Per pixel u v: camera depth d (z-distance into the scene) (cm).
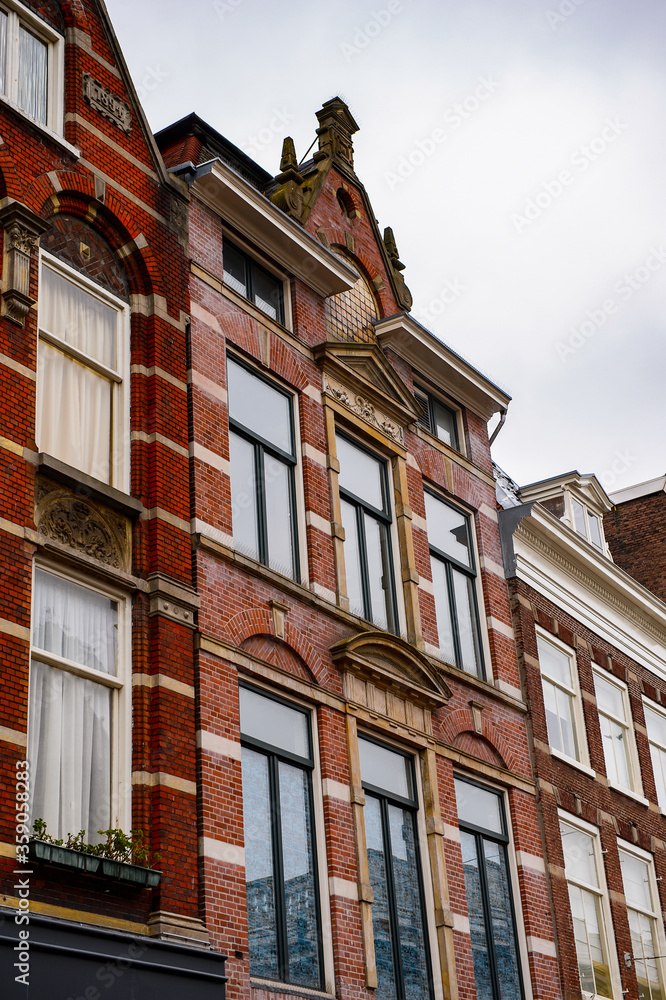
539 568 2186
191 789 1316
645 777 2312
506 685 1977
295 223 1775
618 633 2408
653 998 2061
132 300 1505
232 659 1438
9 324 1301
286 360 1738
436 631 1856
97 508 1345
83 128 1505
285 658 1538
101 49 1582
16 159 1392
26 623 1191
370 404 1898
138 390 1459
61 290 1416
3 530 1204
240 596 1490
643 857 2198
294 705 1537
